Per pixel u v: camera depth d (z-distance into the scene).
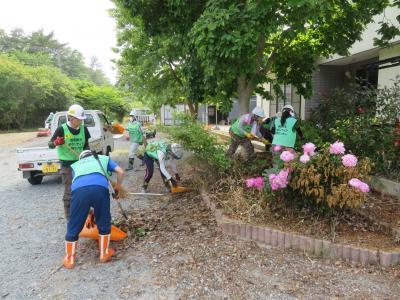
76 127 4.97
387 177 5.11
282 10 4.99
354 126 5.61
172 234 4.50
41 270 3.73
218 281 3.36
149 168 6.57
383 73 8.65
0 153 15.19
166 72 11.66
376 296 3.05
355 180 3.64
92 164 3.99
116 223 4.95
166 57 9.96
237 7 4.83
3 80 30.84
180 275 3.50
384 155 5.29
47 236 4.73
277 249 3.94
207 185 5.84
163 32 6.71
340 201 3.73
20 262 3.94
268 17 4.89
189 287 3.28
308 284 3.27
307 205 4.19
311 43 7.16
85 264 3.84
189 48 6.13
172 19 6.30
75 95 40.97
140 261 3.84
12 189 7.77
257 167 5.78
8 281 3.51
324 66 11.91
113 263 3.83
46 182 8.52
